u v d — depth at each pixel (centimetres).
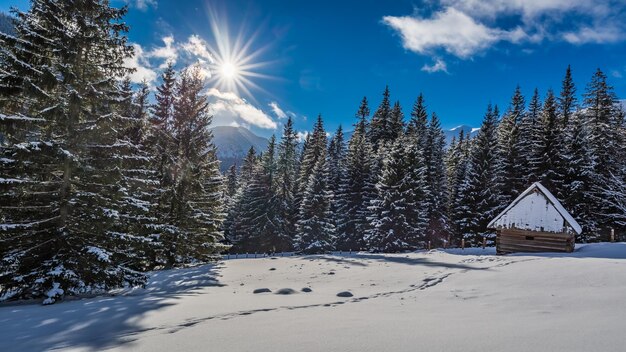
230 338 515
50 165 1295
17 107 1295
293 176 5869
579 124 3894
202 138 2725
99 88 1400
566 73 4828
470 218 4188
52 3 1327
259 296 1016
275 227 5100
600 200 3584
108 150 1388
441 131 6244
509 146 4422
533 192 2589
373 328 566
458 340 477
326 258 2527
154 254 2381
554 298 831
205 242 2714
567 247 2330
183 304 882
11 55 1203
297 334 532
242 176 7394
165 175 2539
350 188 5031
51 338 582
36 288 1215
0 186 1166
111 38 1423
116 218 1322
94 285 1336
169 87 2820
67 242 1270
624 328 512
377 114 6531
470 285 1145
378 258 2416
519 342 457
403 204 3975
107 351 471
